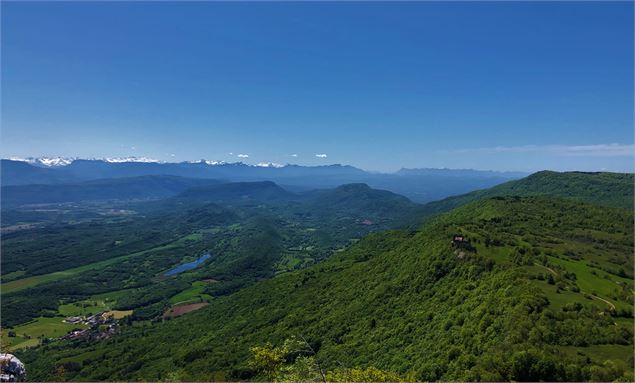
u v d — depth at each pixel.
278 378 28.20
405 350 65.62
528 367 41.28
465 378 43.38
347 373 36.22
